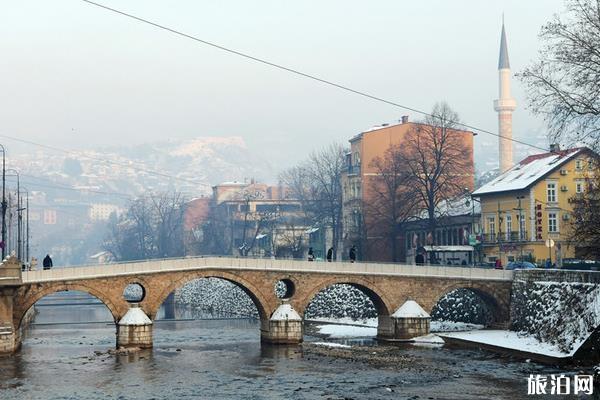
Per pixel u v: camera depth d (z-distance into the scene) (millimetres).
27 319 130625
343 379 73438
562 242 122938
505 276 105875
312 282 102500
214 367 81062
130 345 94188
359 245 152375
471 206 140750
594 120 72312
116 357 88688
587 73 71438
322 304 134625
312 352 92125
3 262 85500
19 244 113750
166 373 77438
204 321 137625
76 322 140625
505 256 128125
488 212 133625
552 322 89500
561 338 84750
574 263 102938
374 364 82188
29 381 73062
